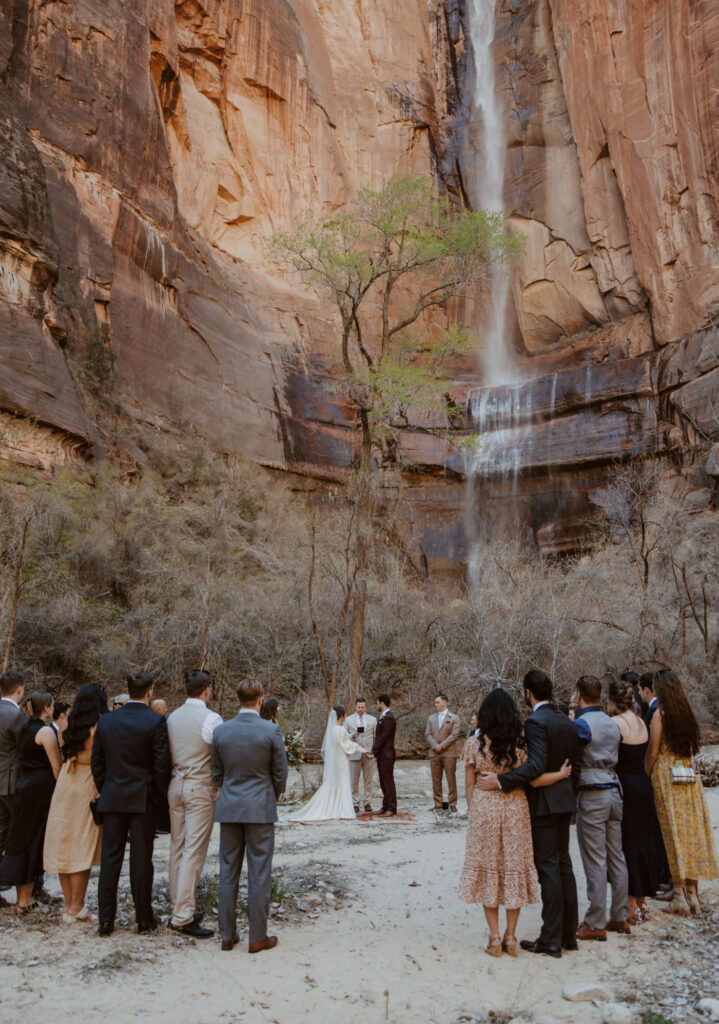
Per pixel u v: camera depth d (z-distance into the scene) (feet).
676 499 76.64
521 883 16.05
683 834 18.31
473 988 14.40
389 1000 13.88
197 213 114.52
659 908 19.12
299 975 15.01
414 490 114.52
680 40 107.76
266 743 16.89
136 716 17.52
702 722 59.77
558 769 16.20
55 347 69.36
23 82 80.69
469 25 155.12
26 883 18.17
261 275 117.70
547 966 15.40
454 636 66.23
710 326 97.04
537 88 139.95
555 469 109.40
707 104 102.99
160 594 61.16
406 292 129.90
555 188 133.90
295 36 135.03
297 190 129.39
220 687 62.39
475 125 148.15
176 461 81.10
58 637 57.98
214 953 16.20
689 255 104.27
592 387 108.78
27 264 68.03
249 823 16.53
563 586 68.49
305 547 67.51
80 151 85.40
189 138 114.52
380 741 35.65
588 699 17.94
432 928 18.02
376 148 144.56
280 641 65.62
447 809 36.11
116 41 94.12
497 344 136.05
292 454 104.32
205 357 96.89
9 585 52.54
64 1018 12.94
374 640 67.36
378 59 149.48
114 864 17.11
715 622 65.51
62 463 65.77
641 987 14.33
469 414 121.49
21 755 18.52
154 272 91.81
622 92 115.96
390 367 56.65
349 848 26.55
